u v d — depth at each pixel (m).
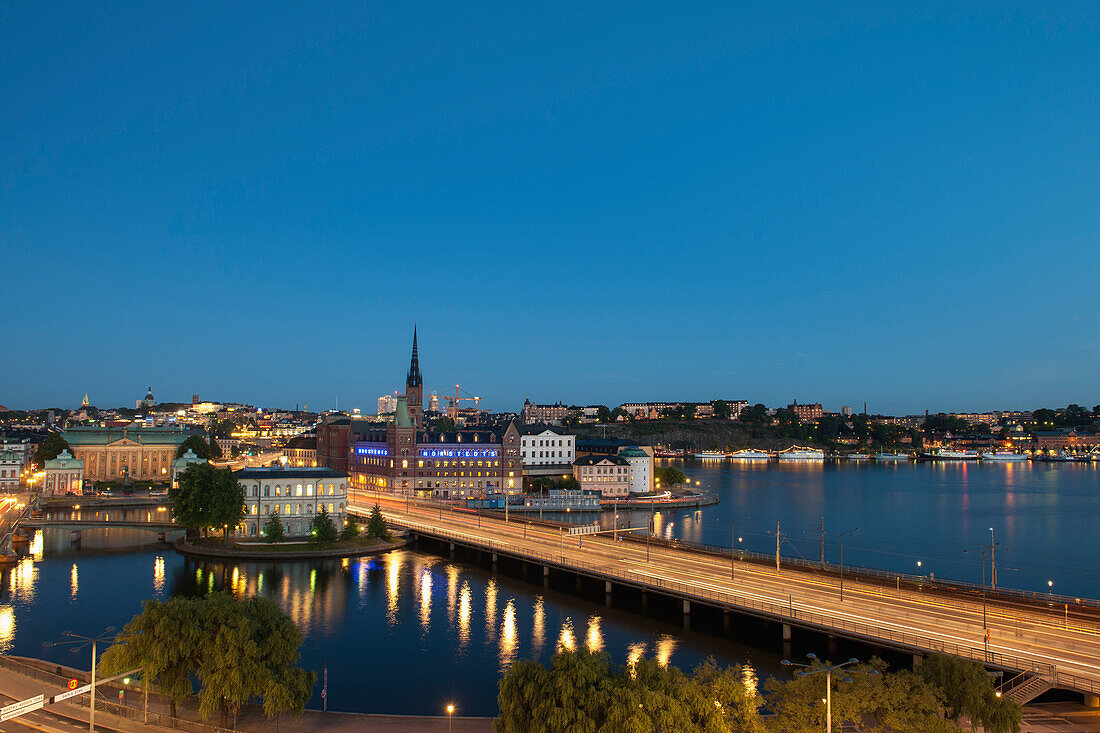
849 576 124.06
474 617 115.56
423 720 72.81
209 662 67.44
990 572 163.38
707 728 60.34
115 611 116.62
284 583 137.12
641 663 65.38
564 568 133.88
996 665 79.88
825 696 61.34
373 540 172.00
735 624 109.94
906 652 88.62
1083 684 74.25
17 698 70.62
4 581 135.62
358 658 97.00
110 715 69.00
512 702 63.22
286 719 72.06
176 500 166.12
